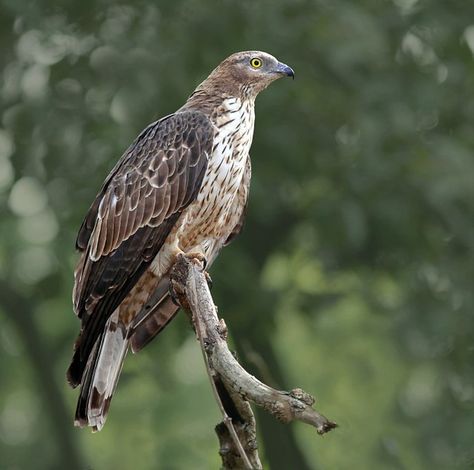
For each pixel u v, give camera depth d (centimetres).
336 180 1686
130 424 2183
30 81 1756
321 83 1666
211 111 1117
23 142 1712
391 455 1931
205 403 2116
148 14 1695
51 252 1706
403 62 1745
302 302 1772
